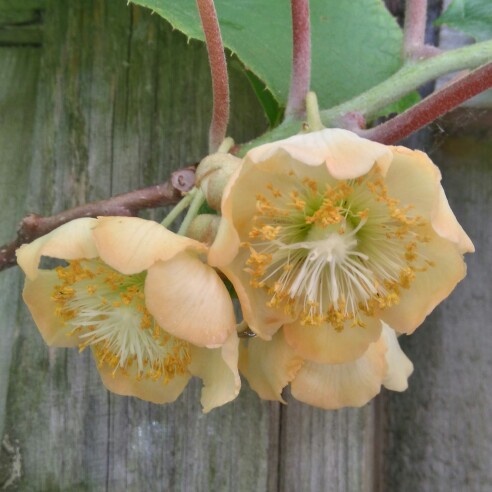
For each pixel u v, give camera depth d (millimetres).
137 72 204
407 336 213
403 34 187
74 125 202
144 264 127
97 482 201
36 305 156
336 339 149
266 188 146
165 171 202
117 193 201
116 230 130
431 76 173
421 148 209
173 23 170
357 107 170
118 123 203
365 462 203
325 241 150
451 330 207
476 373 203
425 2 182
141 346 157
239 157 161
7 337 203
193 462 202
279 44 184
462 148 207
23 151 205
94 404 202
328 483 202
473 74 154
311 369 154
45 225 167
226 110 158
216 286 131
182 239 131
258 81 193
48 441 201
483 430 201
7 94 206
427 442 208
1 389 202
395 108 193
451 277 144
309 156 128
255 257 141
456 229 134
